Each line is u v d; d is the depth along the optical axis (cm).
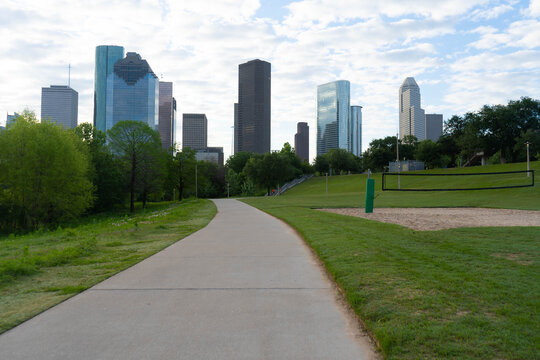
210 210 2773
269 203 3812
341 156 12950
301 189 9631
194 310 446
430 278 533
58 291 545
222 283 578
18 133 3300
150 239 1161
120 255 857
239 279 604
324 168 13388
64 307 463
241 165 13000
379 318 389
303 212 2194
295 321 407
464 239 908
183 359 315
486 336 332
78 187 3597
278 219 1873
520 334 335
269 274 638
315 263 730
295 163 12625
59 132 3500
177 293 523
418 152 11312
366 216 1975
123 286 565
